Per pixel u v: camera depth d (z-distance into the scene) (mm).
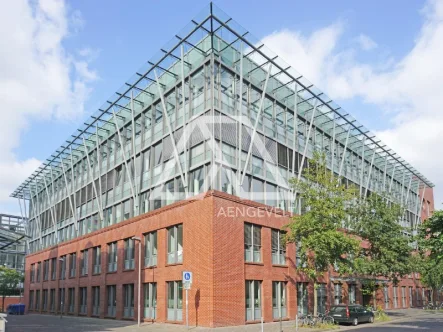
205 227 25938
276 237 31328
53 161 53031
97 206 42000
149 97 35938
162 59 32250
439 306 55719
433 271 44969
